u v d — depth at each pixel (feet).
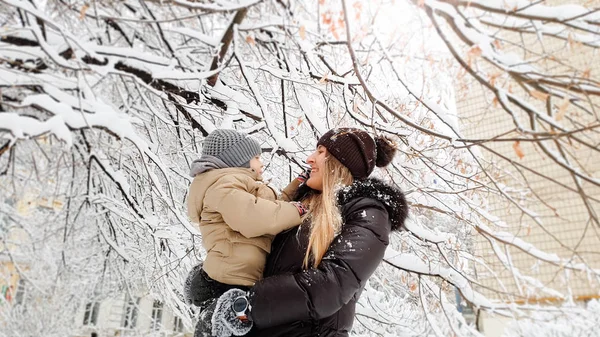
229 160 6.71
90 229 16.29
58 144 10.66
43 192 12.44
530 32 6.54
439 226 13.60
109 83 12.64
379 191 5.59
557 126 5.64
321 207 5.48
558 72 6.41
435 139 11.23
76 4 9.18
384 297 14.89
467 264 13.14
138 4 10.75
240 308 4.51
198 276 5.77
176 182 13.74
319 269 4.75
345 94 10.27
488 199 12.49
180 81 10.48
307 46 9.73
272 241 5.71
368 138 6.18
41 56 7.98
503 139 5.74
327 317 4.84
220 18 12.12
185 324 16.16
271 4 9.21
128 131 8.04
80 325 41.63
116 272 17.51
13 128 6.43
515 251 11.32
